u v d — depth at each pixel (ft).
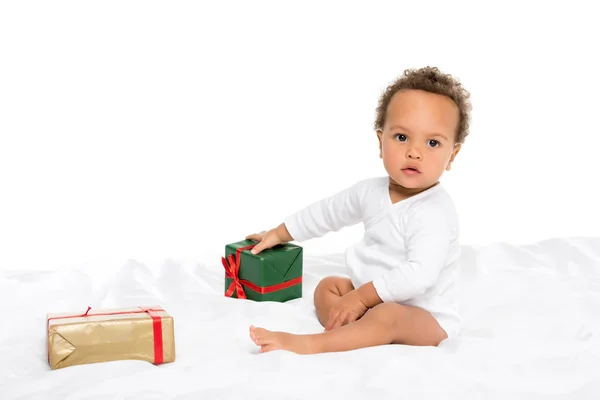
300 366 7.95
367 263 10.06
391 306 9.09
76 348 8.00
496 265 11.96
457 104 9.76
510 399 7.45
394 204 9.96
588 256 11.90
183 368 7.94
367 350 8.40
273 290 10.66
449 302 9.77
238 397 7.32
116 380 7.53
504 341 8.87
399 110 9.62
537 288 10.98
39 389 7.52
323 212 10.91
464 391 7.55
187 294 10.75
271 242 10.98
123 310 8.64
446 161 9.78
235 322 9.64
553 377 7.92
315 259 12.46
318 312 10.28
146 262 11.76
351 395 7.41
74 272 11.13
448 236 9.73
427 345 9.26
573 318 9.86
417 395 7.45
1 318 9.61
